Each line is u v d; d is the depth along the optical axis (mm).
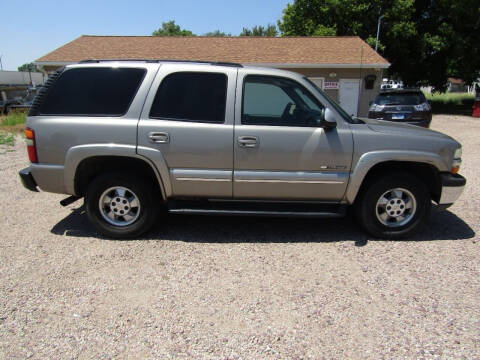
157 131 3797
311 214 3959
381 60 16891
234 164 3857
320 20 24859
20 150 9695
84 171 4047
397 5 22391
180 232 4344
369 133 3857
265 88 3893
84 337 2533
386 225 4094
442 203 4074
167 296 3020
